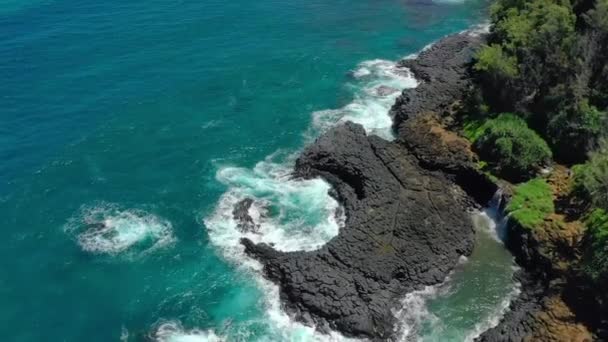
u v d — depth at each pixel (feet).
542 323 196.85
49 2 441.68
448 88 328.70
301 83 360.89
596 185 217.36
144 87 347.15
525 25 319.27
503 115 274.57
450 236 234.17
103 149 297.94
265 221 253.85
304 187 271.49
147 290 226.38
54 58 367.86
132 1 453.17
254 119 325.42
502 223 244.42
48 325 213.87
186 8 448.24
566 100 268.41
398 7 479.41
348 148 276.41
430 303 216.33
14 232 250.57
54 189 272.72
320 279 214.90
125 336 209.87
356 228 233.35
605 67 274.77
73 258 239.71
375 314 206.59
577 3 326.85
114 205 265.54
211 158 295.48
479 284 223.30
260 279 227.81
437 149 272.72
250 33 419.33
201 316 215.51
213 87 351.87
